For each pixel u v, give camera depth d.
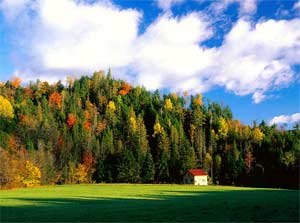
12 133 154.00
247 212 37.66
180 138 174.62
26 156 128.50
